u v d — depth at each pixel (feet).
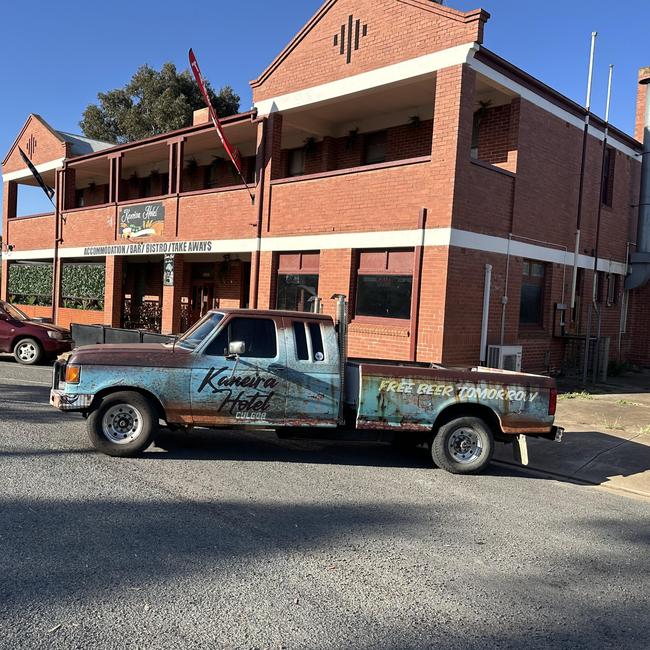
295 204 48.49
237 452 25.14
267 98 51.34
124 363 22.56
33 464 21.27
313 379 23.53
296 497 19.57
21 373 43.55
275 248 50.08
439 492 21.39
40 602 12.01
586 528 18.56
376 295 43.29
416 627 11.94
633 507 21.25
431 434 24.43
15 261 88.63
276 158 51.13
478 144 46.62
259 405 23.31
